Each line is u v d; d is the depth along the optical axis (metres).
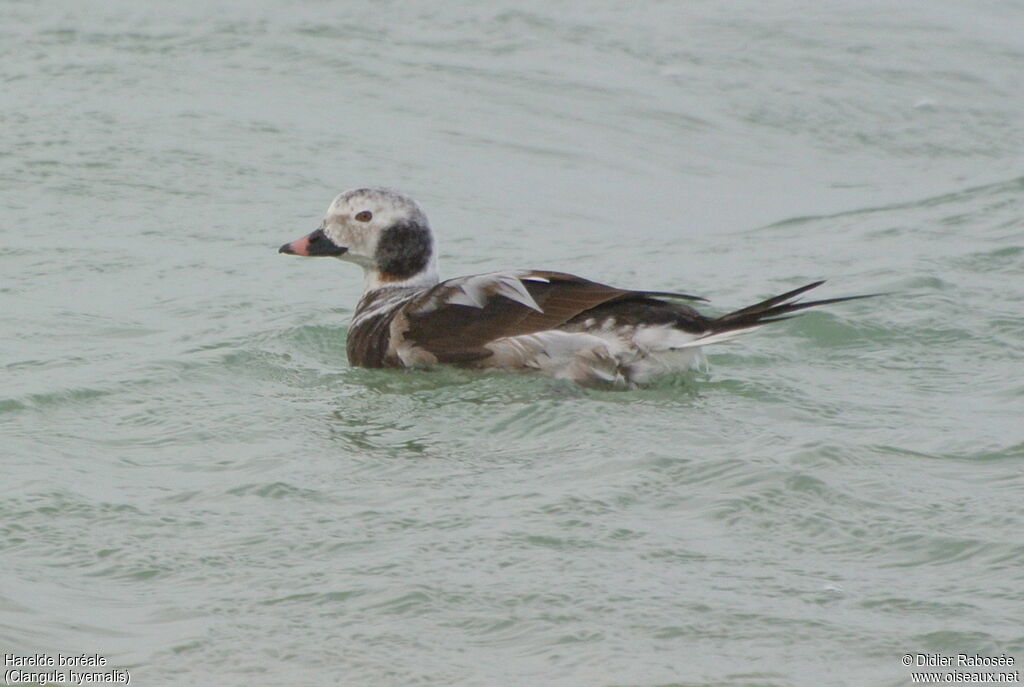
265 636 7.52
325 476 9.67
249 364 12.34
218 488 9.45
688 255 15.82
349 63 21.02
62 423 10.73
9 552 8.46
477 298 12.19
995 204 17.23
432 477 9.62
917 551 8.42
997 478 9.46
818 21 23.62
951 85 21.77
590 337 11.66
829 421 10.70
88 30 21.39
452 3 23.36
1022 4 25.25
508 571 8.16
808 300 13.84
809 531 8.70
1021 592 7.88
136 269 14.84
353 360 12.52
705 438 10.26
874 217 17.03
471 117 19.78
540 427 10.65
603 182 18.25
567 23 22.97
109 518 8.95
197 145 18.17
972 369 12.09
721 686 7.01
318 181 17.52
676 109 20.53
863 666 7.17
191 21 21.94
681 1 24.23
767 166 19.14
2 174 17.03
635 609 7.73
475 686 7.04
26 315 13.44
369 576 8.12
